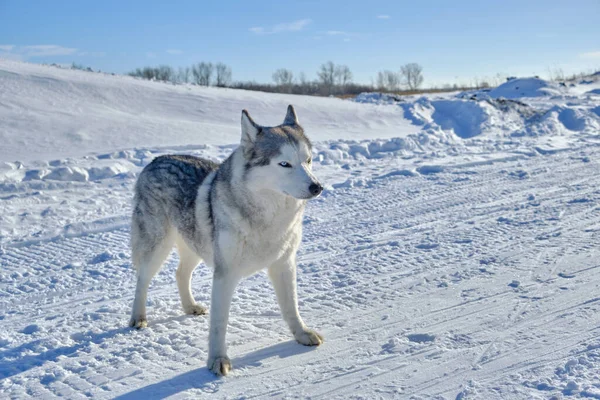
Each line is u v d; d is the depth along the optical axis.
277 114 19.80
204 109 19.42
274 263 4.77
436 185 11.02
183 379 4.18
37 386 4.09
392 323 5.05
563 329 4.60
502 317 4.96
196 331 5.16
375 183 11.44
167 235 5.32
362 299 5.70
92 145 14.53
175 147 14.27
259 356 4.55
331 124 19.38
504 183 10.90
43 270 7.04
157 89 20.69
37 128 15.16
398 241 7.62
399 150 15.13
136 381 4.16
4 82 18.34
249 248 4.47
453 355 4.31
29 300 6.09
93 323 5.39
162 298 6.09
